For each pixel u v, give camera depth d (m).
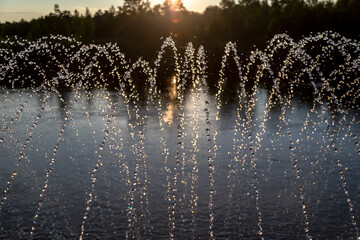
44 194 4.61
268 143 6.61
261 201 4.36
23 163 5.70
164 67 19.48
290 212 4.11
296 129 7.61
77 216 4.07
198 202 4.34
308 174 5.16
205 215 4.05
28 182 4.98
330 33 16.06
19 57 17.97
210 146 6.45
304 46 16.52
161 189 4.71
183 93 13.44
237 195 4.52
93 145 6.58
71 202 4.39
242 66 18.50
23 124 8.27
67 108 10.21
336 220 3.93
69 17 30.31
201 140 6.84
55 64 18.31
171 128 7.77
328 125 7.91
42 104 10.89
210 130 7.59
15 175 5.23
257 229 3.76
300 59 15.09
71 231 3.78
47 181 5.01
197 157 5.87
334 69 15.99
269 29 23.77
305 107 10.21
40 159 5.88
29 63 17.91
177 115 9.20
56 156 6.00
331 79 15.52
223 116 9.02
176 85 15.91
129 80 17.36
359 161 5.62
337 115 9.02
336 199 4.41
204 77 16.28
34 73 17.70
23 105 10.73
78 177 5.13
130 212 4.14
